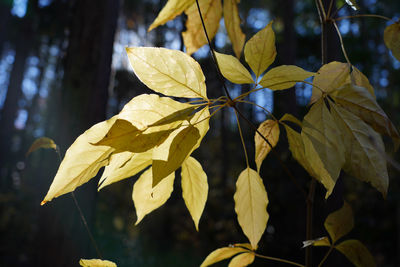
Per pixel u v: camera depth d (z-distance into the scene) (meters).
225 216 6.31
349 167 0.54
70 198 1.75
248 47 0.59
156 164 0.53
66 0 9.72
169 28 7.03
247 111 8.72
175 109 0.54
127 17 10.13
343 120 0.54
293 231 4.99
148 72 0.55
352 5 0.59
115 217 6.59
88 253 1.79
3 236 5.27
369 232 5.40
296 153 0.64
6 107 11.77
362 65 11.33
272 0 11.96
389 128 0.54
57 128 2.01
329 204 0.81
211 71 7.19
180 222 7.23
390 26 0.59
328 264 1.10
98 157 0.53
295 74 0.58
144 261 6.14
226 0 0.70
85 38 2.14
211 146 10.59
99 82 2.10
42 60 14.67
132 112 0.53
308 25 12.31
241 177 0.67
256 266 4.88
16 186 8.35
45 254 1.80
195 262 5.94
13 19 12.62
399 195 5.18
